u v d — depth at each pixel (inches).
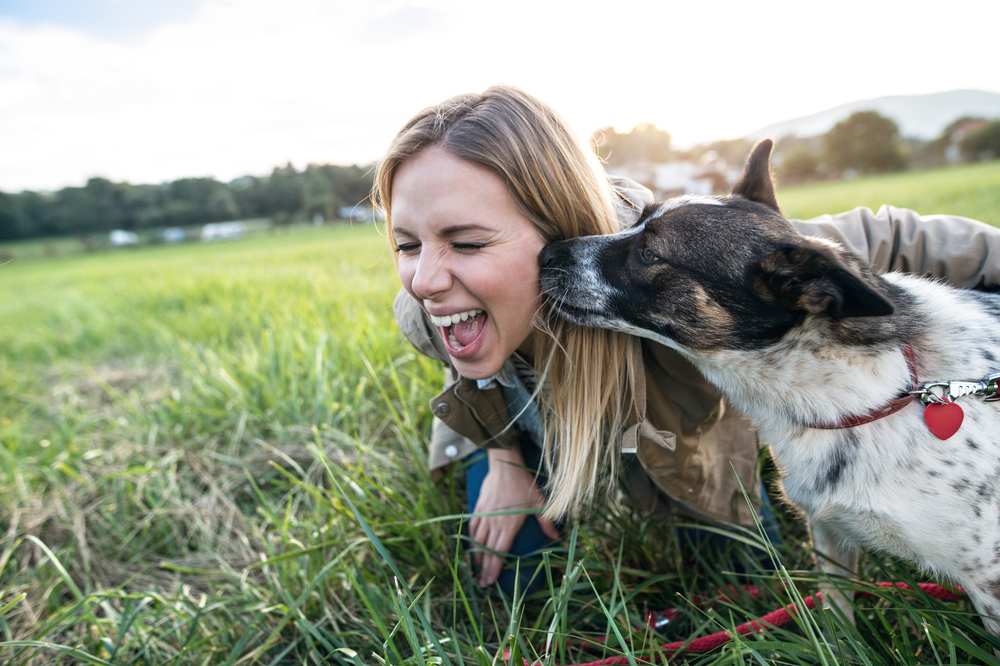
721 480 26.8
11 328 97.2
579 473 24.8
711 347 22.9
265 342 47.5
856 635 21.1
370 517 29.1
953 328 21.8
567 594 21.7
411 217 20.6
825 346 21.5
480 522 28.2
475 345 22.4
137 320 80.6
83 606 27.0
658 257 22.9
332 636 23.7
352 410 37.8
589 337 24.3
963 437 20.5
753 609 24.5
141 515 34.2
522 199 21.3
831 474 22.2
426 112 21.8
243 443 39.2
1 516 34.8
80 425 44.6
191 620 25.2
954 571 21.0
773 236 22.4
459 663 20.5
